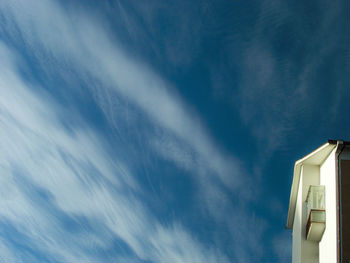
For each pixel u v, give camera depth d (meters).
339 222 15.96
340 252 15.34
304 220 18.56
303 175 19.41
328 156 18.59
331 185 17.45
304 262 17.73
